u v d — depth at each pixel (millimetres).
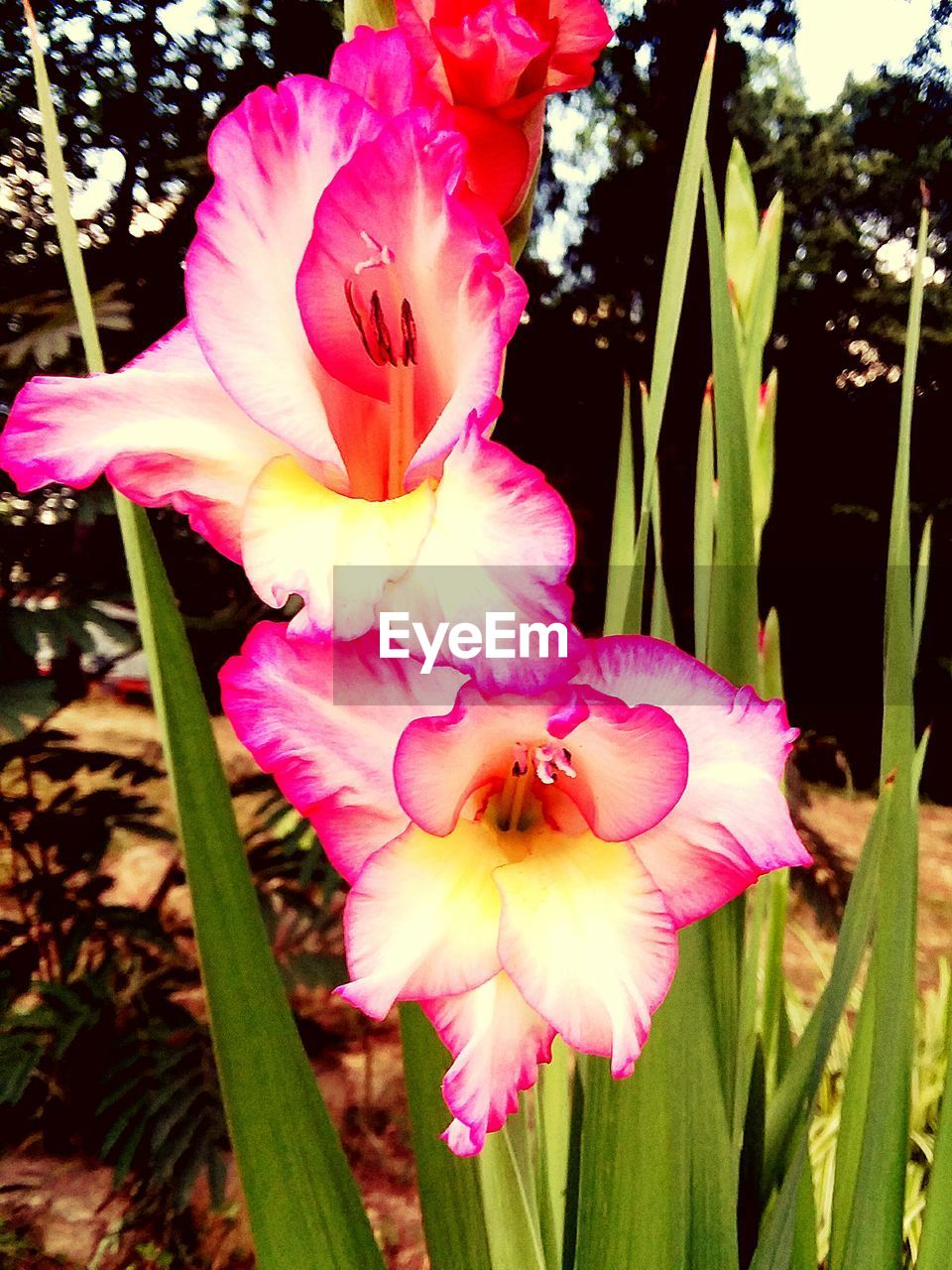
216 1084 713
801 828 1007
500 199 215
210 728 219
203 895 219
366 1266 236
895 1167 281
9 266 959
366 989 198
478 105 210
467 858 221
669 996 270
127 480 203
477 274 195
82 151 1226
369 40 206
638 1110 253
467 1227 257
